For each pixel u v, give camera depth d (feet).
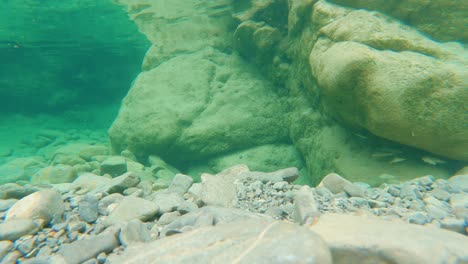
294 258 0.89
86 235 1.47
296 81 5.16
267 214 1.63
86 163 5.27
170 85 6.10
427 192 1.93
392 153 3.35
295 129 5.03
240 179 2.19
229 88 5.90
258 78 6.05
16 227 1.45
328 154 4.03
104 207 1.82
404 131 2.95
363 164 3.51
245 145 5.49
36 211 1.58
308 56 4.35
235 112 5.60
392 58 2.99
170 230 1.37
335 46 3.39
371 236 1.04
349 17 3.54
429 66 2.86
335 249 1.03
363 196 1.88
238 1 6.49
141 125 5.77
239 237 1.05
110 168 4.49
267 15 5.87
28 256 1.33
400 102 2.86
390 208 1.69
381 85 2.92
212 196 1.85
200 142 5.47
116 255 1.26
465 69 2.82
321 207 1.66
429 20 3.56
